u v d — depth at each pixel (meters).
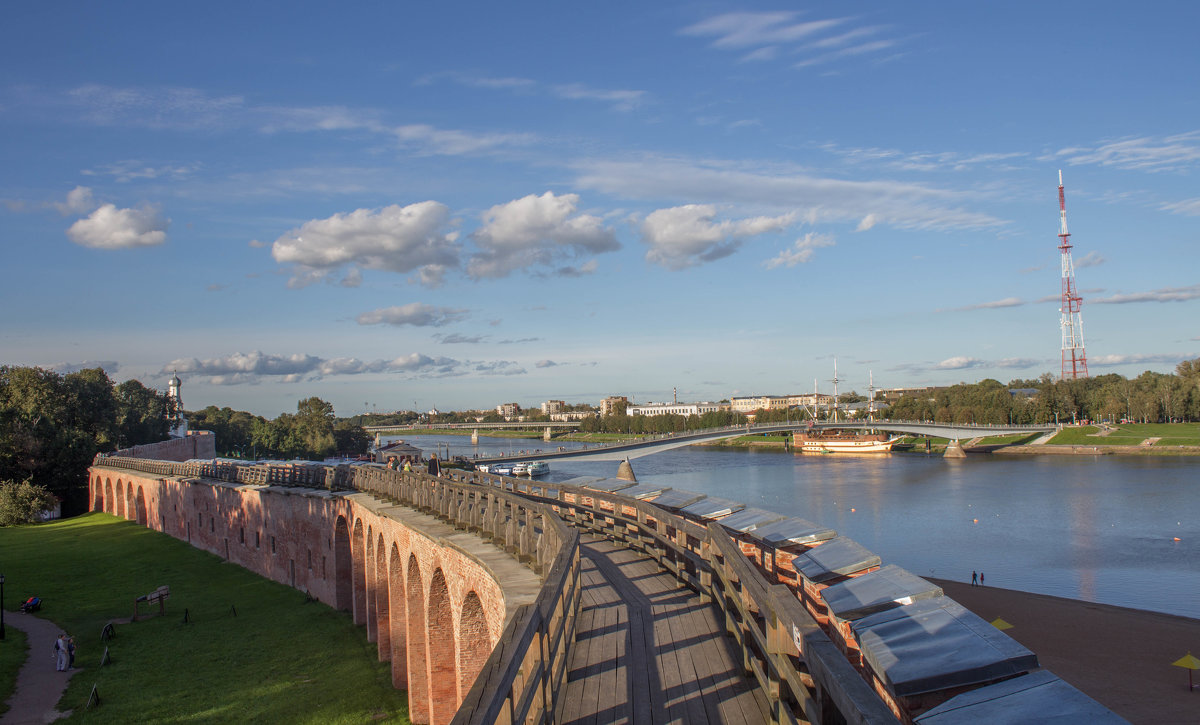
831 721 6.43
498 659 6.89
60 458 91.12
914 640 7.79
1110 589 54.12
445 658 23.59
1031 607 48.88
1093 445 153.38
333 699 30.58
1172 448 141.62
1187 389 167.00
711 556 13.48
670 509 21.08
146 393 143.88
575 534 13.61
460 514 23.59
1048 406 194.62
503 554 18.38
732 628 12.22
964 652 7.25
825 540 14.39
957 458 157.25
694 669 10.96
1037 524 77.44
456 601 20.19
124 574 55.56
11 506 78.88
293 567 48.22
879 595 9.46
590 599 15.21
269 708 30.19
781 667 7.94
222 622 42.34
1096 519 78.62
